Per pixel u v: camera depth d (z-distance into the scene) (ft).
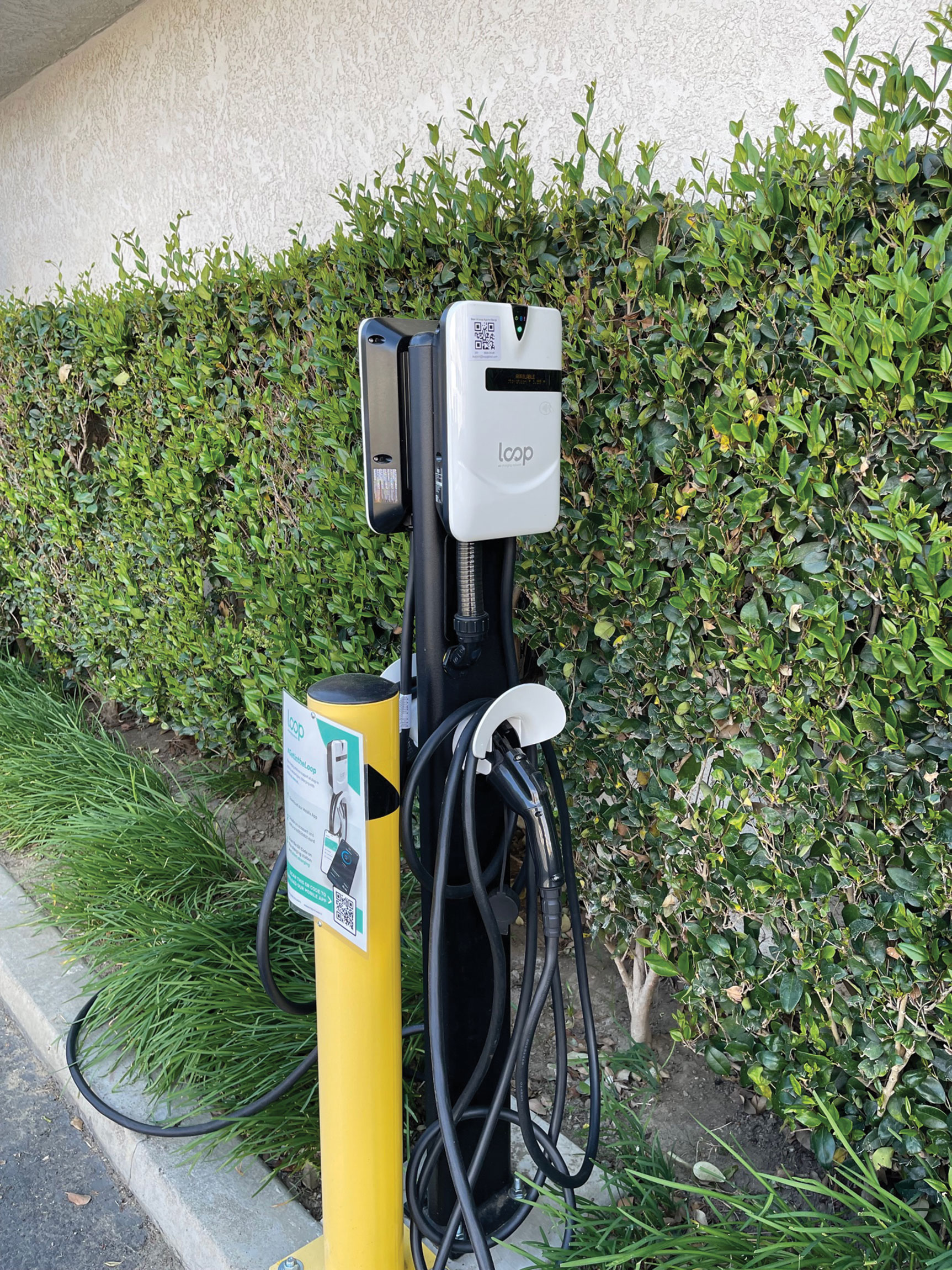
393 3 10.72
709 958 6.95
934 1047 5.73
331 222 12.53
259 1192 6.62
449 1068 5.76
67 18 15.89
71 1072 7.72
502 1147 6.04
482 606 5.22
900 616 5.42
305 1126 6.94
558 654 7.57
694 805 6.99
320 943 5.04
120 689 14.16
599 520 7.11
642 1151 6.61
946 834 5.45
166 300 11.64
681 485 6.53
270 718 10.95
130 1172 7.20
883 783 5.71
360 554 9.39
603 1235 5.60
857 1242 5.53
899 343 5.16
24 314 14.44
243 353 10.43
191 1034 7.63
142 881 9.81
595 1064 5.99
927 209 5.10
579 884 8.14
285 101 12.76
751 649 6.18
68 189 19.04
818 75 7.50
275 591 10.31
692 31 8.17
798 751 6.14
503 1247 6.08
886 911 5.79
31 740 13.15
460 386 4.54
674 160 8.52
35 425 14.53
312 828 4.91
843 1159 6.35
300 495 10.14
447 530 5.06
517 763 5.14
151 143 15.90
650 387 6.55
